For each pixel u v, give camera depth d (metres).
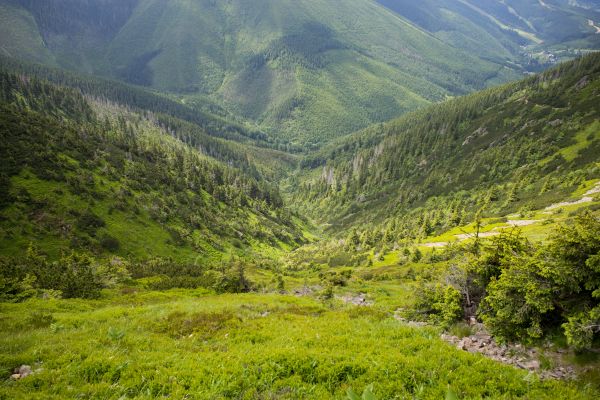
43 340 14.21
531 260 14.23
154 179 179.12
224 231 176.62
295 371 11.20
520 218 117.25
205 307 23.25
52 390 9.47
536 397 9.49
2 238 100.75
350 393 7.12
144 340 14.82
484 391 9.86
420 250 107.19
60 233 112.56
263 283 67.62
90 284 48.97
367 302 31.28
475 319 17.42
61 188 130.25
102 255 114.38
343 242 181.12
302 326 17.48
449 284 19.30
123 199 146.50
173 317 19.72
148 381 10.27
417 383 10.33
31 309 29.03
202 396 9.53
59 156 145.62
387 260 113.56
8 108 165.62
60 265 77.88
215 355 12.76
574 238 12.98
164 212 156.00
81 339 14.48
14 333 16.05
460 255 21.36
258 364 11.65
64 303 32.38
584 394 9.68
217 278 51.91
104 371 11.02
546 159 190.88
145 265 110.50
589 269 12.60
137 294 46.16
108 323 18.62
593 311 11.89
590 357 11.66
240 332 16.52
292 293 47.69
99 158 165.75
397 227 174.25
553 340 13.25
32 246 101.25
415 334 15.23
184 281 64.81
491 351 13.93
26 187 121.31
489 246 18.41
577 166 158.00
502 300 14.70
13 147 133.38
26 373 10.81
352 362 11.48
